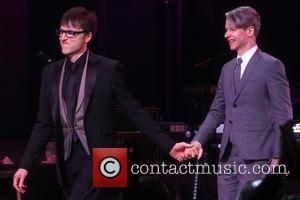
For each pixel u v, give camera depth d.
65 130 4.77
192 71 14.37
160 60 14.89
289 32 14.09
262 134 5.63
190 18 14.30
